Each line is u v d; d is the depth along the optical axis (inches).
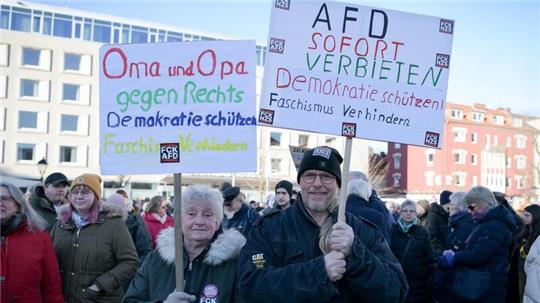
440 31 136.3
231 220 293.7
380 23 135.4
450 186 2233.0
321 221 128.1
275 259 124.3
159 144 134.3
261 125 132.2
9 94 1610.5
